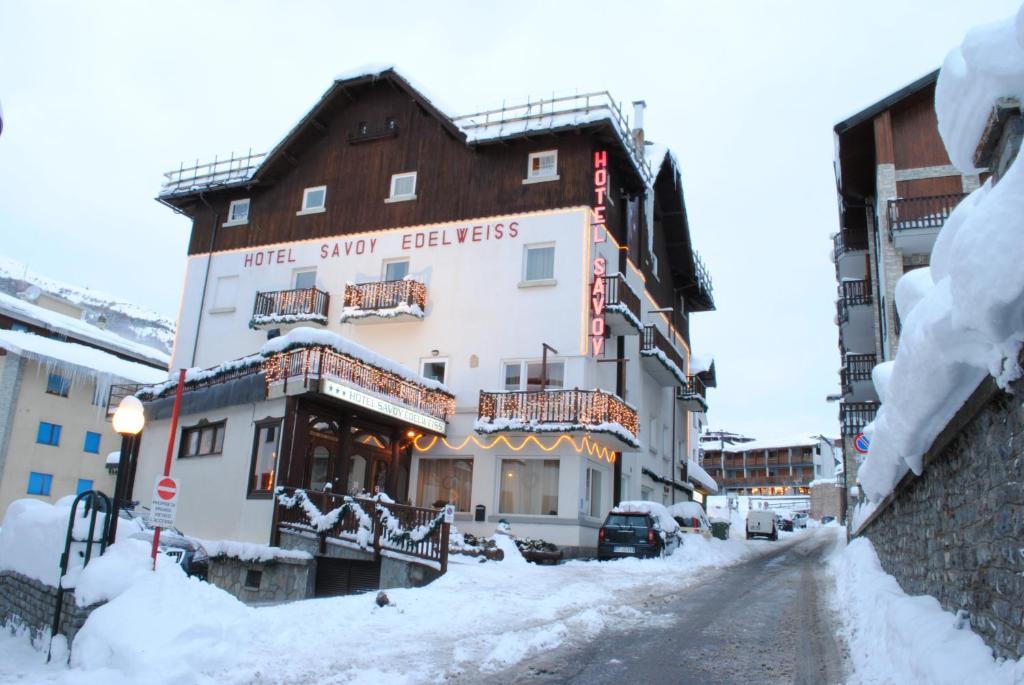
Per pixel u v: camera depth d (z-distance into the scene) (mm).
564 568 16609
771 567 19656
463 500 22219
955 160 6789
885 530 11656
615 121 23203
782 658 7738
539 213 23047
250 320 25906
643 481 27375
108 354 35875
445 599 11172
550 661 7609
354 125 26750
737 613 10688
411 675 6945
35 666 7773
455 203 24266
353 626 9078
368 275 24922
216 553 15500
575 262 22344
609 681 6867
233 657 7371
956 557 6051
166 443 21297
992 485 4941
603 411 20734
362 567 15047
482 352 22766
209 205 28562
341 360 17938
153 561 8273
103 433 32906
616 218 25141
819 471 90000
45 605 8844
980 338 4402
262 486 17672
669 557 20031
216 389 19812
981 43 5531
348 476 19281
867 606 9352
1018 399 4324
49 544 9102
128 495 21453
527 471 21703
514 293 22812
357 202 25844
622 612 10641
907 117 22109
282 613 9328
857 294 27516
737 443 100562
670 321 32062
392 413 19703
